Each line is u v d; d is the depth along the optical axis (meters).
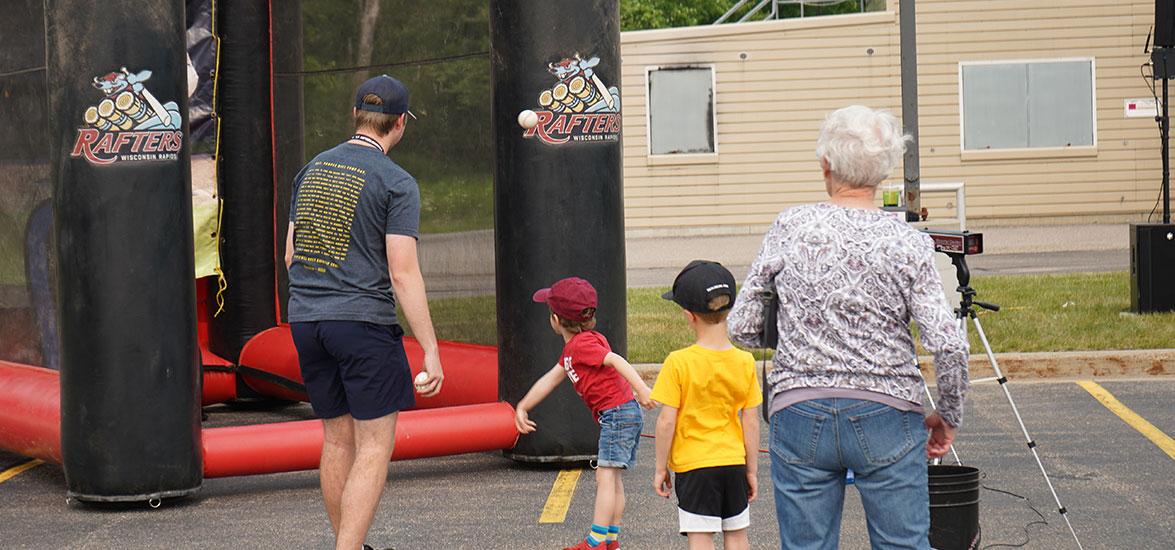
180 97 6.49
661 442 4.55
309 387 5.20
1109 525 5.88
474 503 6.59
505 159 7.36
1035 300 12.60
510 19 7.27
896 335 3.63
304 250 5.09
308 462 6.82
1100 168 23.11
